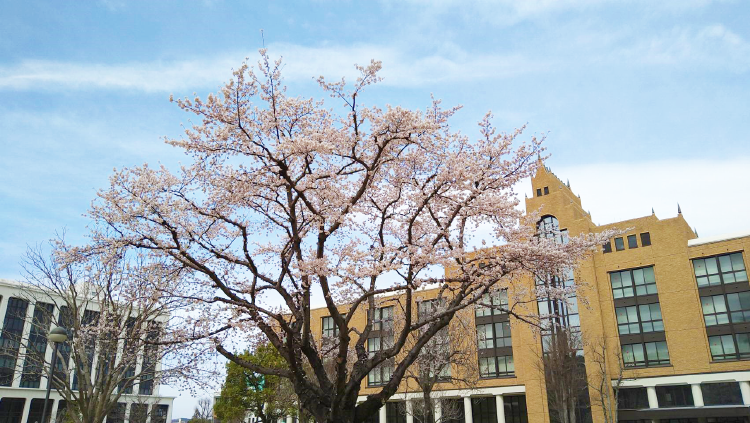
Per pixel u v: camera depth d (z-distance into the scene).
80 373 17.28
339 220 13.73
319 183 15.58
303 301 13.92
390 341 34.81
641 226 43.19
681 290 40.09
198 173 14.38
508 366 44.97
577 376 37.16
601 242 15.66
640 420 38.25
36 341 41.88
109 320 17.72
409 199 16.06
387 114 13.47
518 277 16.48
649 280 41.78
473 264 14.74
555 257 14.41
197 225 15.55
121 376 19.45
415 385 47.22
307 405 13.93
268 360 37.53
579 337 40.62
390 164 16.27
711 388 37.50
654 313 40.81
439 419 39.28
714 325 38.50
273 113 14.35
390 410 51.88
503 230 15.71
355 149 15.22
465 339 36.69
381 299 19.38
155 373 19.48
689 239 45.09
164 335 16.39
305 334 13.63
